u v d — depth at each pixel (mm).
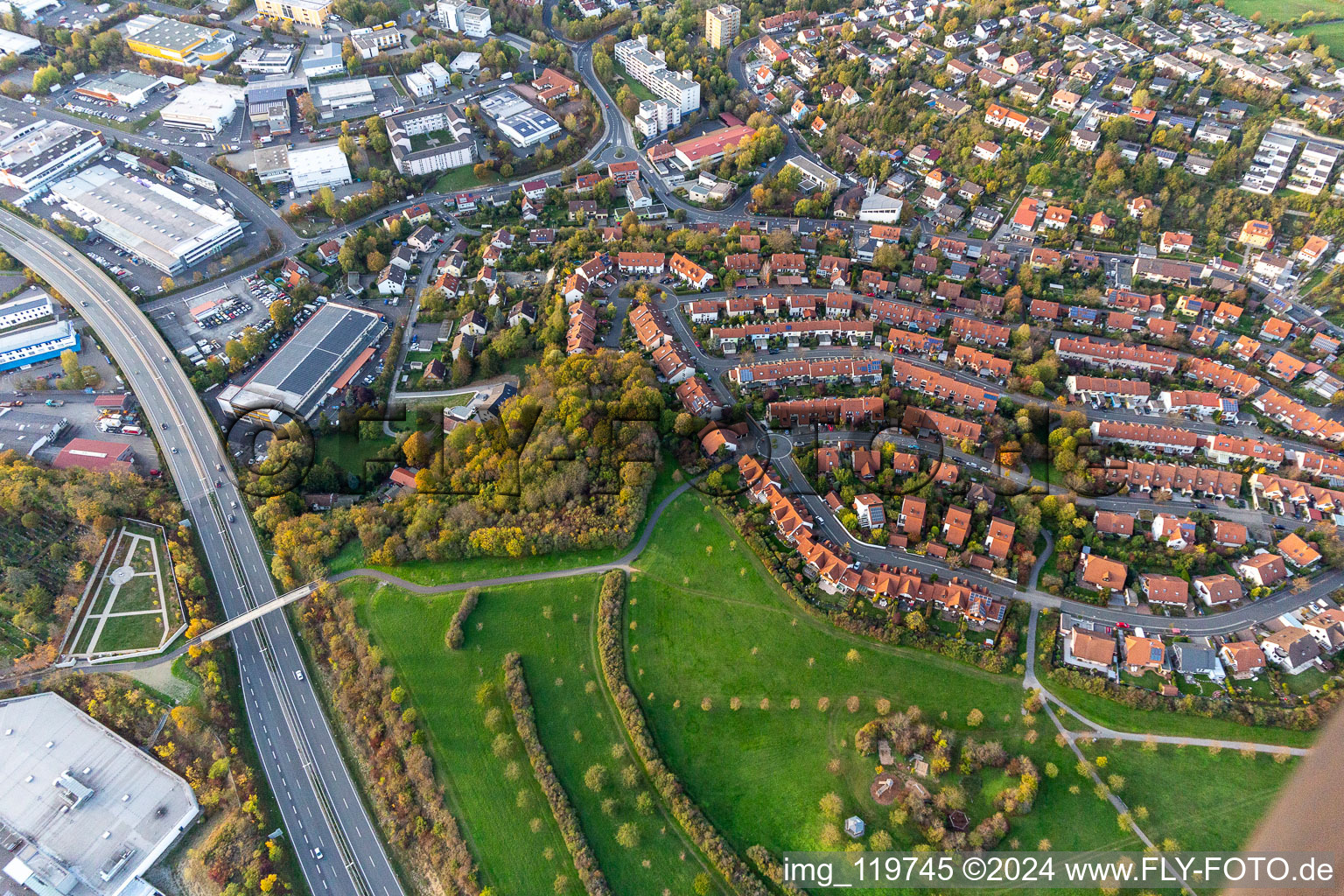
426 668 181875
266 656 192625
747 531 196750
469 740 171750
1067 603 184500
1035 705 164625
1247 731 160625
